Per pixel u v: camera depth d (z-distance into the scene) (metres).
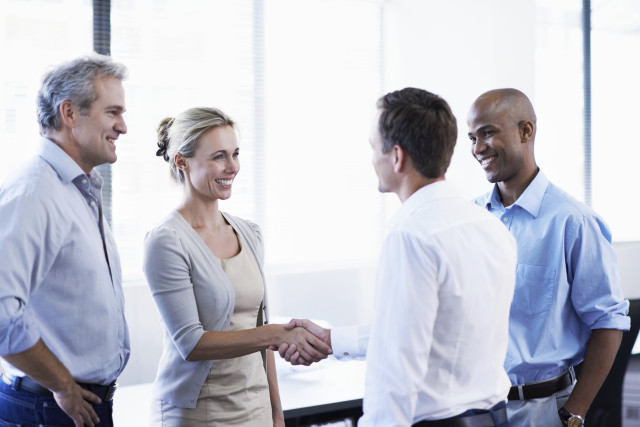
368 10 4.53
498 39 3.76
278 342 1.85
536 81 4.64
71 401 1.60
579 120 4.82
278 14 4.24
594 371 1.85
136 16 3.79
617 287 1.88
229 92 4.08
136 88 3.80
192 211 1.92
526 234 1.94
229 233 1.98
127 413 2.26
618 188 5.04
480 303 1.39
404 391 1.30
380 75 4.58
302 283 4.05
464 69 3.93
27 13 3.49
